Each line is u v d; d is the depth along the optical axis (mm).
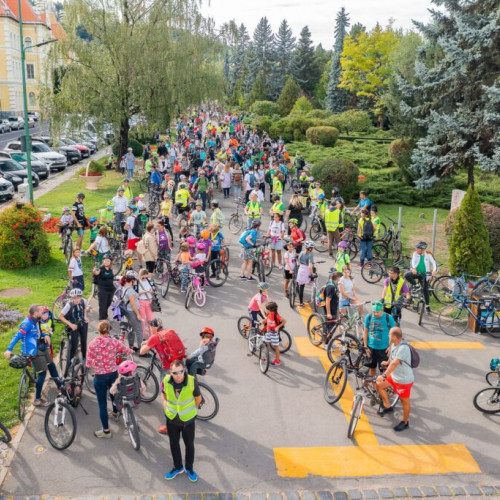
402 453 8195
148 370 9398
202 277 14156
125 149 35406
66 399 8281
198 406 7629
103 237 14648
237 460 7949
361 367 9953
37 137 44594
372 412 9320
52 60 30969
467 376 10602
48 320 9180
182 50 32469
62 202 25953
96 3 31297
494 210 17016
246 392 9781
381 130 55469
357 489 7406
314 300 13234
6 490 7246
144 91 31812
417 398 9773
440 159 21562
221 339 11906
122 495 7203
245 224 21594
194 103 34969
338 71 71438
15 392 9586
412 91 22453
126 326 11000
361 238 16578
